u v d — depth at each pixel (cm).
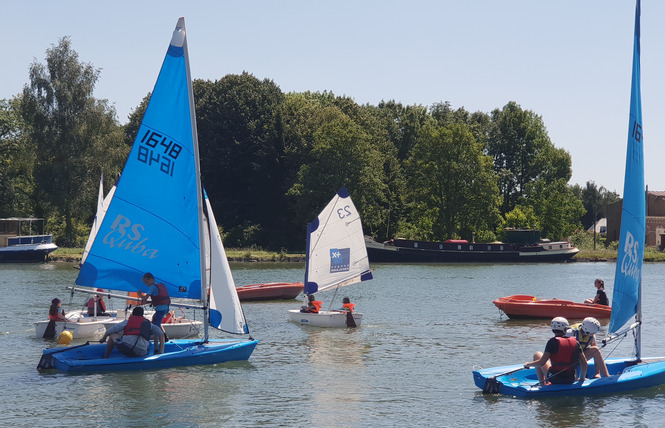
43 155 9888
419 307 4641
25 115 9744
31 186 10894
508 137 15600
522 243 11250
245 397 2189
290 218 12325
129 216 2538
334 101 13662
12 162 10650
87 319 3297
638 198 2256
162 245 2548
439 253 10425
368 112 13825
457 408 2073
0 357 2741
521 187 15538
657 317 4125
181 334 3231
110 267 2542
